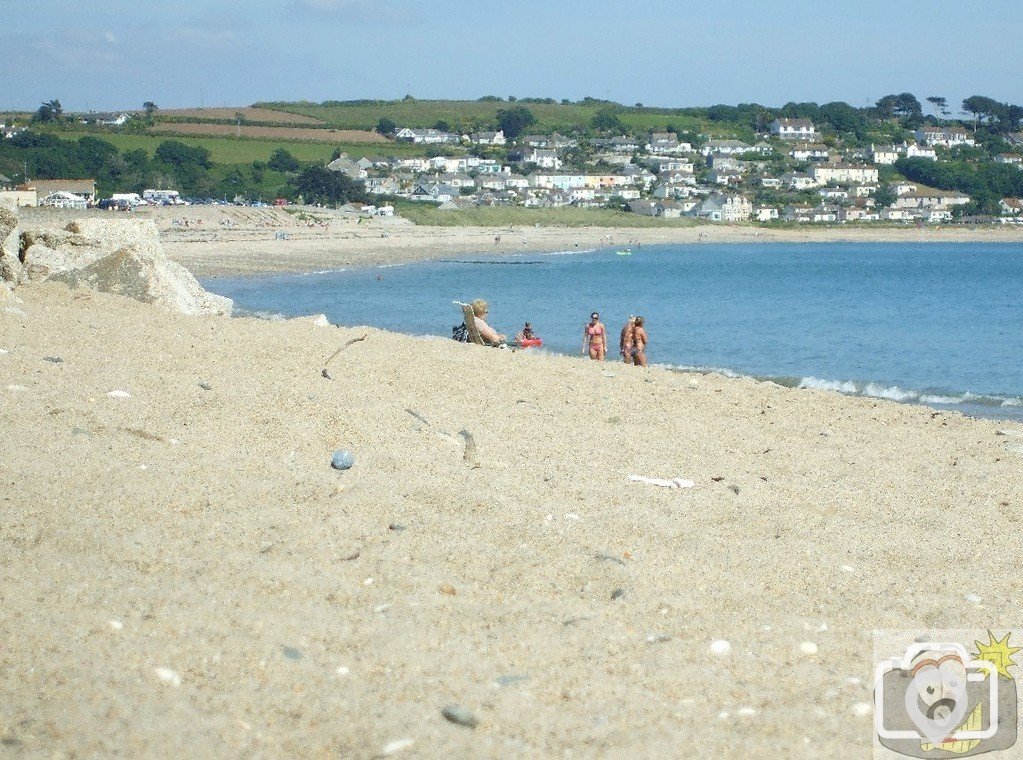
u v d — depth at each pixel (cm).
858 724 643
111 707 595
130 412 1300
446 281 9619
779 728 630
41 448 1102
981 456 1534
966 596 901
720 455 1447
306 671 669
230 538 911
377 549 915
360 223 18488
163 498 992
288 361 1844
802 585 908
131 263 2794
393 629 751
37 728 566
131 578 797
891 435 1700
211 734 581
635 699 662
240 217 16950
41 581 769
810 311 6731
